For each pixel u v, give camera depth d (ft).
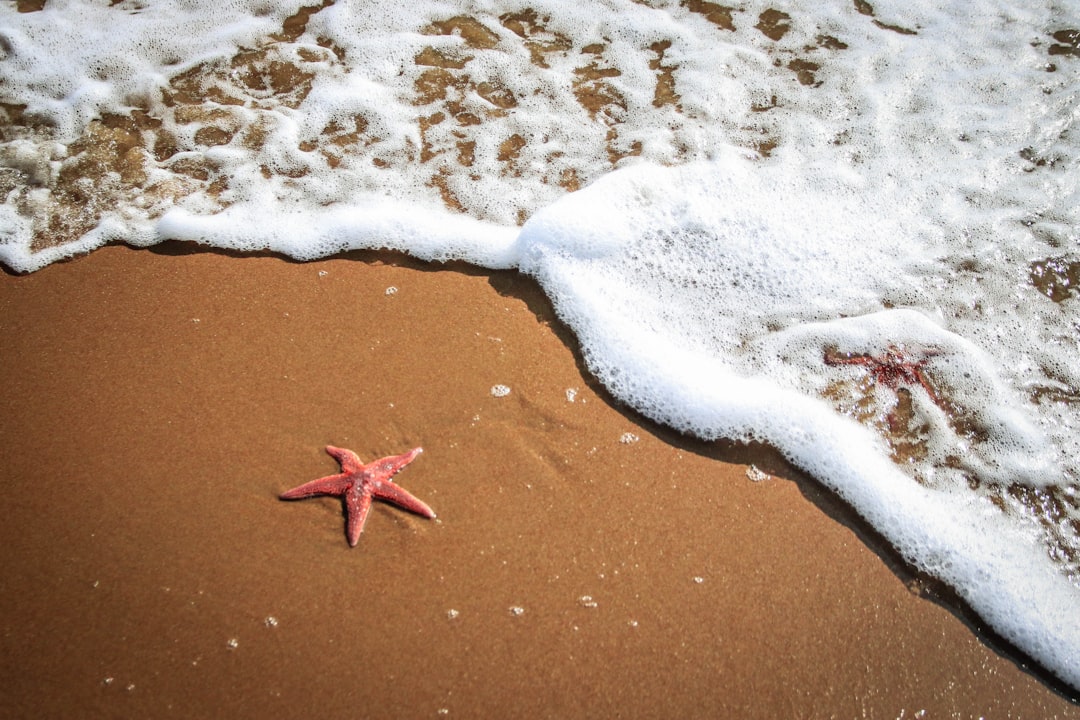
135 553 2.16
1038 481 2.42
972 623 2.21
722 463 2.40
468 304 2.65
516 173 2.97
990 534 2.33
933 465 2.44
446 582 2.16
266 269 2.70
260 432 2.35
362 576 2.15
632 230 2.83
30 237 2.76
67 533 2.19
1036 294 2.74
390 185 2.92
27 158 2.95
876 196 2.95
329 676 2.04
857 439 2.47
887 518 2.33
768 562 2.24
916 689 2.11
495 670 2.06
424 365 2.50
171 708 2.00
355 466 2.26
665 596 2.17
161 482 2.27
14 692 2.00
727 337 2.65
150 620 2.08
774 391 2.54
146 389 2.42
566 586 2.17
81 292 2.63
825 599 2.20
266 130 3.05
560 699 2.05
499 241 2.78
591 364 2.55
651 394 2.50
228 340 2.53
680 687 2.07
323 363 2.49
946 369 2.59
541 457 2.36
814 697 2.08
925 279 2.77
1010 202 2.93
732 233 2.85
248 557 2.17
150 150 2.99
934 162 3.03
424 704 2.02
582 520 2.27
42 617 2.08
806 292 2.74
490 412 2.42
